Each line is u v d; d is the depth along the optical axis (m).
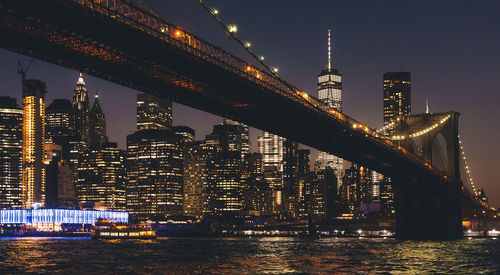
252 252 135.50
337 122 125.19
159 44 78.06
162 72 86.06
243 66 96.81
